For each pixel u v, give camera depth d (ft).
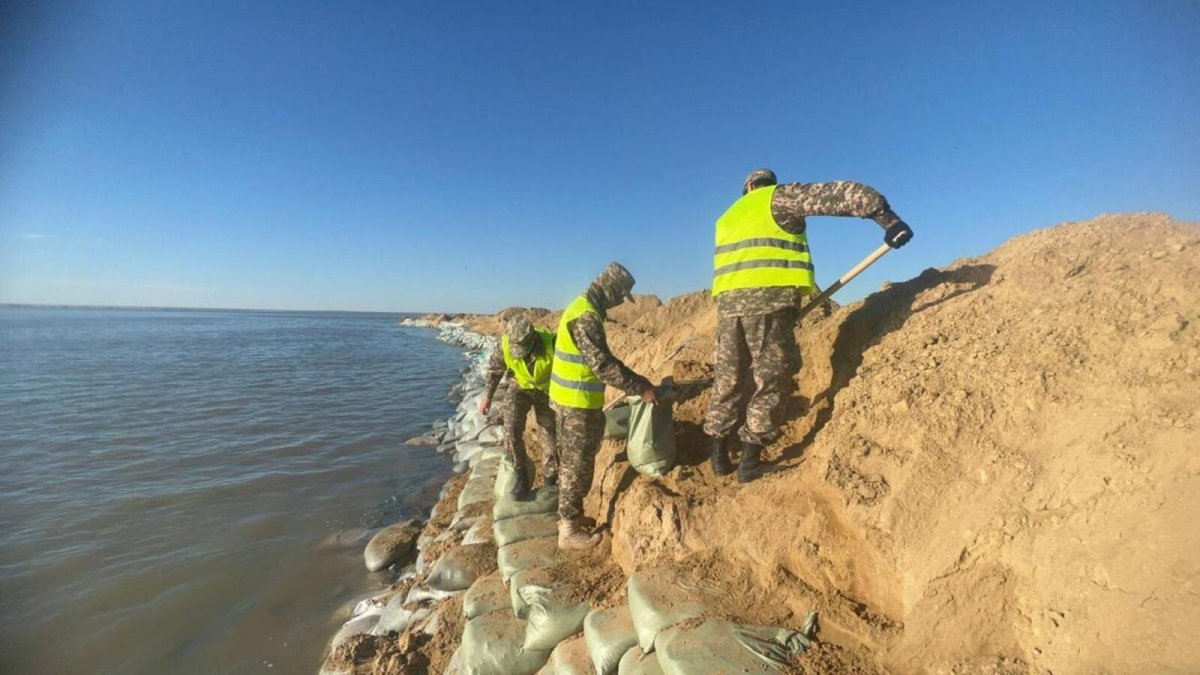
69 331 173.27
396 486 27.43
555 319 70.95
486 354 81.00
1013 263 12.04
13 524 22.97
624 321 47.47
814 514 9.73
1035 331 9.67
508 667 11.27
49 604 17.17
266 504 25.04
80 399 51.88
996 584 7.34
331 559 19.88
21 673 14.21
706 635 8.61
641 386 12.55
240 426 40.83
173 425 41.04
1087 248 11.12
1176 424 6.72
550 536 14.40
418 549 19.27
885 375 11.10
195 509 24.50
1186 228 10.58
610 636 9.82
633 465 13.05
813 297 12.55
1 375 68.44
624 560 11.90
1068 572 6.62
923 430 9.36
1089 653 6.00
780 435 13.34
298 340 145.48
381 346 127.03
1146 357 7.73
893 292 14.38
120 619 16.37
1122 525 6.45
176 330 191.31
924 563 8.11
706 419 12.38
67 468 30.48
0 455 32.99
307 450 34.12
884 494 9.09
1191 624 5.34
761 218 11.21
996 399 9.07
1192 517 5.92
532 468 17.60
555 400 13.25
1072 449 7.60
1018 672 6.53
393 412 46.55
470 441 31.76
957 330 11.32
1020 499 7.70
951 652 7.22
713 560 10.35
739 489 11.48
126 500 25.57
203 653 14.89
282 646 15.10
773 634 8.46
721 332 11.75
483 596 13.07
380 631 14.71
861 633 8.20
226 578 18.56
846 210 10.13
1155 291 8.63
